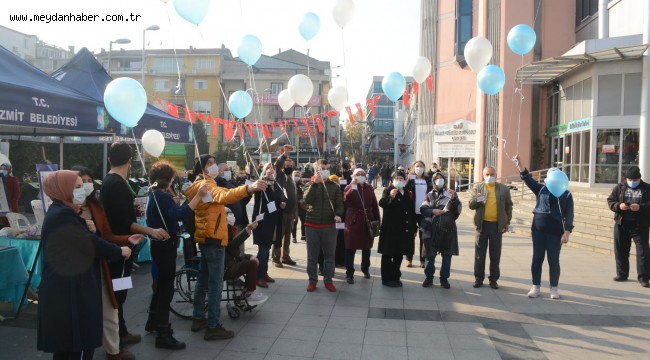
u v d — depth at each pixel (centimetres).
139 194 852
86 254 318
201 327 503
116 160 420
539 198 654
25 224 874
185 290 583
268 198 732
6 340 453
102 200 410
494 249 694
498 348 462
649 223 711
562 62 1775
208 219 466
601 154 1753
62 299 309
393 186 676
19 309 507
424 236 698
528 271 815
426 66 808
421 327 521
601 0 1773
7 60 579
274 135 3966
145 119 767
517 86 2272
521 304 616
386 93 800
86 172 436
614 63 1722
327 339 481
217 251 470
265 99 4156
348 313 568
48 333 307
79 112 581
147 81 4528
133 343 459
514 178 2262
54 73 843
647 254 707
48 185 317
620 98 1716
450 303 616
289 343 468
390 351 452
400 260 702
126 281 395
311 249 668
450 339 486
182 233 636
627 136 1702
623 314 576
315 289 673
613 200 741
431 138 2845
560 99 2088
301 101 679
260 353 442
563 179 591
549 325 534
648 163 1602
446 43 2797
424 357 438
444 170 2727
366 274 754
